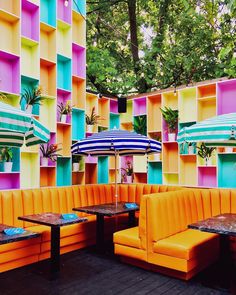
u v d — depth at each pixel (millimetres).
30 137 3117
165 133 6285
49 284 3359
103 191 5559
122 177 6973
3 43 4754
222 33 7297
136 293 3146
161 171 6461
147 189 5441
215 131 3314
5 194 4078
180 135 3729
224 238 3320
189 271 3486
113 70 7621
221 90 5641
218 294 3137
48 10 5488
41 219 3488
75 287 3289
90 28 8602
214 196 4617
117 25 8891
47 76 5492
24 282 3404
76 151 4375
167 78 8023
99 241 4469
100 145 4121
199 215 4539
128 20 8930
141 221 3775
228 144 4102
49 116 5457
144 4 8562
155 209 3703
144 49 8508
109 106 6863
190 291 3203
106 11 8641
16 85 4781
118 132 4363
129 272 3742
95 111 6539
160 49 8102
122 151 4910
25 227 4191
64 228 4387
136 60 8547
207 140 3383
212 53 7516
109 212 4055
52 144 5316
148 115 6516
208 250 3811
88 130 6199
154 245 3635
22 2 4941
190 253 3400
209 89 5863
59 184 5707
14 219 4109
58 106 5641
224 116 3566
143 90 8312
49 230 4148
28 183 5090
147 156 6469
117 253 4008
